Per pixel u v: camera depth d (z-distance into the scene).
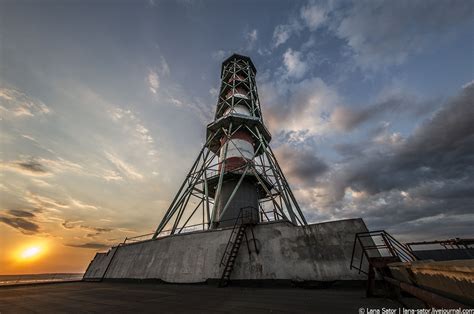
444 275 3.20
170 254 17.91
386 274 7.89
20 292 14.72
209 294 10.58
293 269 12.90
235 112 28.50
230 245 15.66
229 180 22.83
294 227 14.41
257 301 8.31
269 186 23.59
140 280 18.09
